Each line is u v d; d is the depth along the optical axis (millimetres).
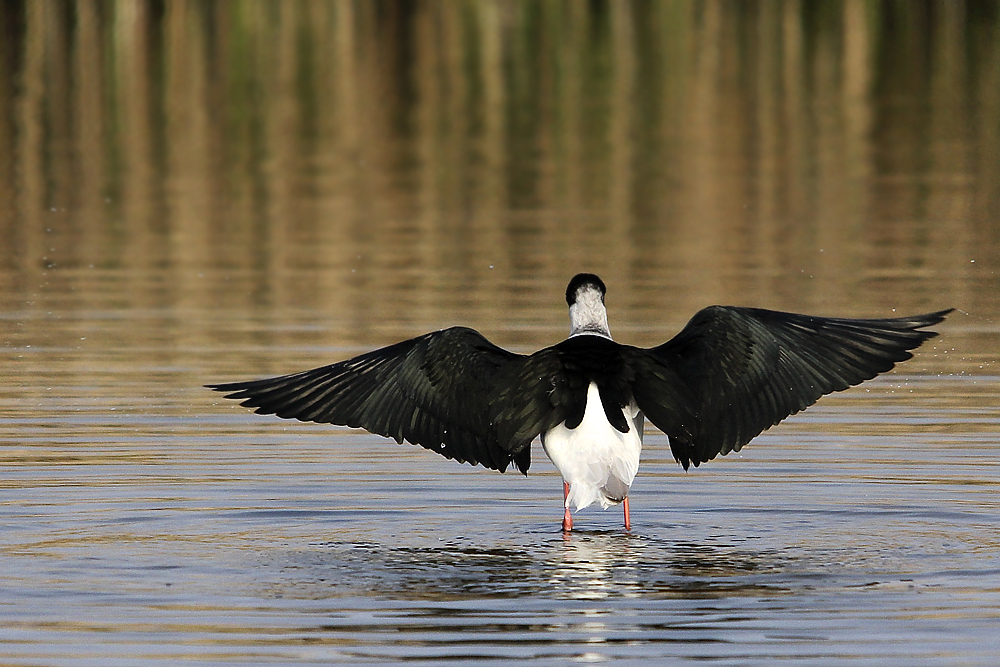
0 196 27297
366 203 26438
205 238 23438
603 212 25219
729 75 41125
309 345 15750
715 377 8594
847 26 47875
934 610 7762
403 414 8703
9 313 17906
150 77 41031
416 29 48750
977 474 10992
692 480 10945
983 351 15695
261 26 48938
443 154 31688
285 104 38031
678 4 52344
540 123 35375
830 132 33594
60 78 40500
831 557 8828
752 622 7570
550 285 19125
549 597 8008
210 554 8945
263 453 11766
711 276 19594
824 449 11805
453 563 8742
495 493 10664
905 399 13641
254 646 7238
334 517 9922
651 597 7996
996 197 26250
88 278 20250
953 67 41719
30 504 10141
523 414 8445
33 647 7254
